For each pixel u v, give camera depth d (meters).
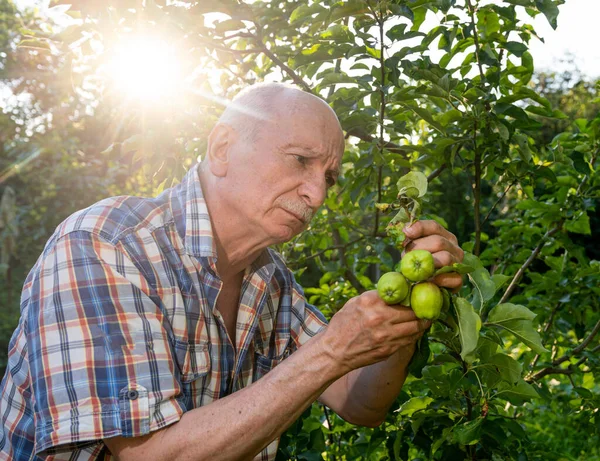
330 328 1.31
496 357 1.56
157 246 1.47
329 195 3.09
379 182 2.46
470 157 2.70
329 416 2.96
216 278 1.52
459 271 1.31
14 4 10.86
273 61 2.50
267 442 1.32
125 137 2.54
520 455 2.26
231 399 1.31
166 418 1.30
